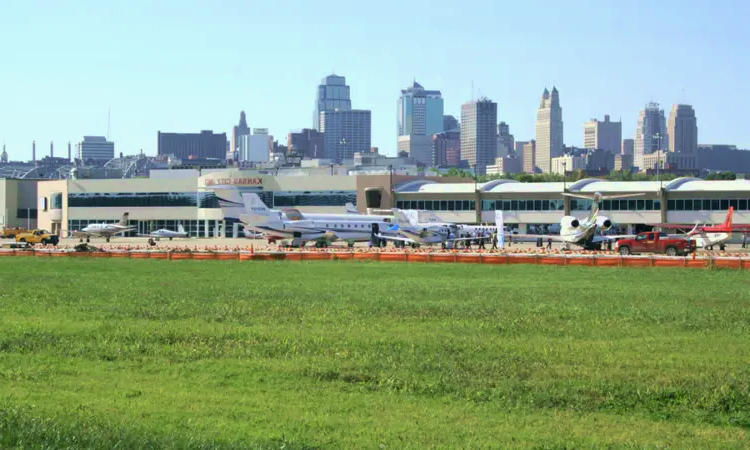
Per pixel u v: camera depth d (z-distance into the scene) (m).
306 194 154.50
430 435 22.27
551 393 26.84
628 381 28.50
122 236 160.75
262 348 34.06
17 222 183.88
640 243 95.12
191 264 79.75
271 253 86.06
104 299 50.31
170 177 193.25
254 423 23.14
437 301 49.28
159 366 30.50
